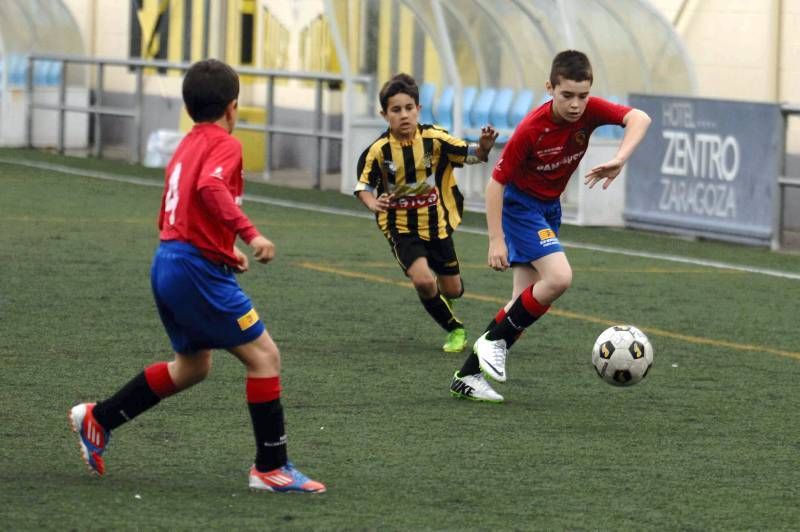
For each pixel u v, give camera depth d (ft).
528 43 155.74
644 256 121.49
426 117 164.86
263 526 43.39
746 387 69.26
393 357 74.74
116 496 46.52
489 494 48.24
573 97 60.18
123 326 80.59
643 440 57.31
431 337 81.20
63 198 149.48
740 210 130.11
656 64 152.66
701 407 64.28
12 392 63.00
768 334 84.84
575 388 67.87
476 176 161.07
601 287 102.58
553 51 152.25
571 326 85.92
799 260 121.29
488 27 158.40
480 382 64.28
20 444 53.57
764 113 127.34
